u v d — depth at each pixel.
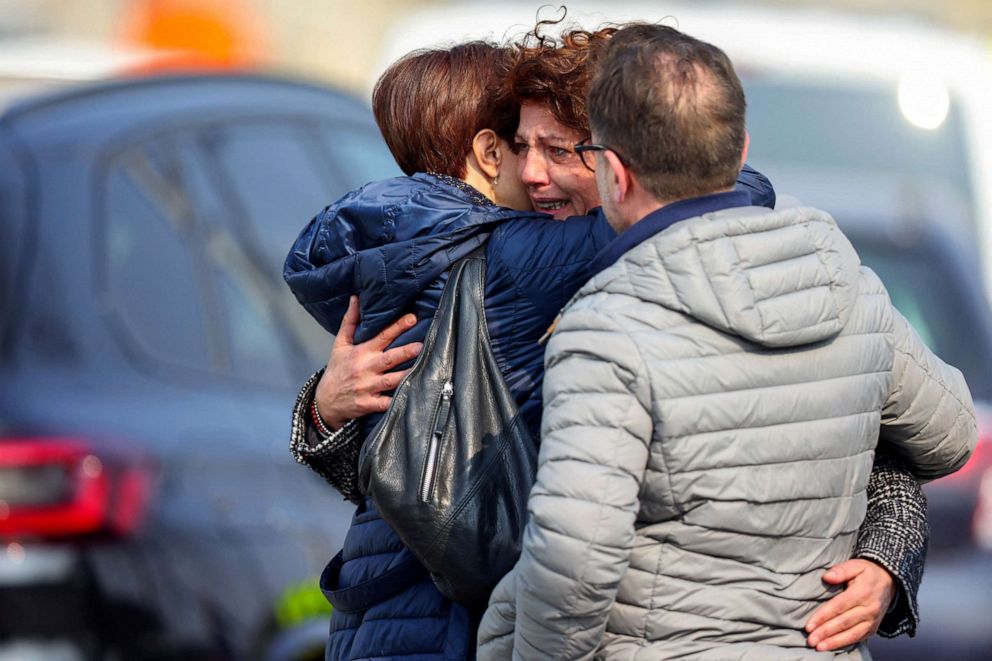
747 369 7.57
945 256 19.31
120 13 43.03
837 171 22.14
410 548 8.33
